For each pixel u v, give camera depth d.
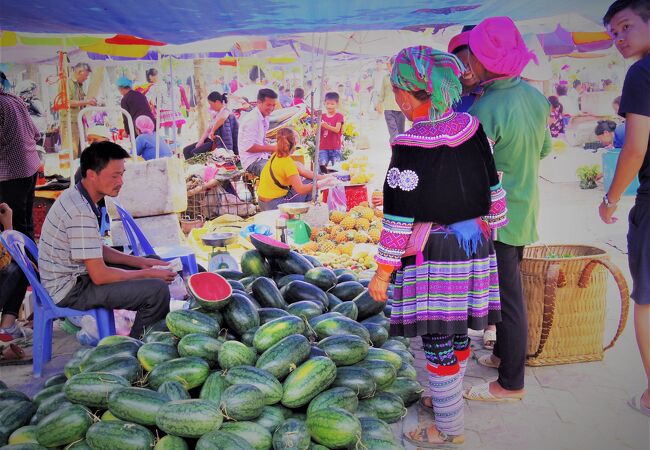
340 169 10.27
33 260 4.48
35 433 2.65
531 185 3.34
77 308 4.05
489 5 4.64
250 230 6.85
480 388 3.61
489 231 2.88
